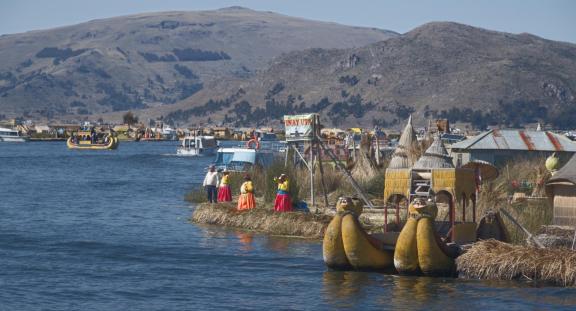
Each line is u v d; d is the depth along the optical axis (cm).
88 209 5425
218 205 4538
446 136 8550
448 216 3541
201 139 16138
